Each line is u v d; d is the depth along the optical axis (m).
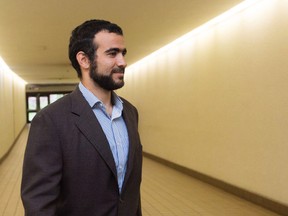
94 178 1.29
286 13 4.09
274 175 4.37
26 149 1.29
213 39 5.92
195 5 4.82
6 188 5.98
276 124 4.30
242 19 5.03
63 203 1.30
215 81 5.87
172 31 6.40
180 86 7.41
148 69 9.73
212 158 6.02
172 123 7.92
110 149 1.33
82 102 1.36
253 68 4.77
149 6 4.84
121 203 1.34
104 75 1.36
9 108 11.12
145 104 10.09
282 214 4.22
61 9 4.87
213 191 5.59
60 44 7.36
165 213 4.49
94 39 1.36
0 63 8.95
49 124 1.27
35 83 20.89
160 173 7.32
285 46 4.12
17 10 4.81
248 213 4.38
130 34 6.62
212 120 5.99
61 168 1.28
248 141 4.93
